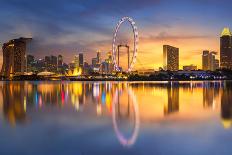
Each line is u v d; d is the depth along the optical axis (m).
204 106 36.25
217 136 18.06
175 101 44.28
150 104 40.12
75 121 24.61
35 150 15.33
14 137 18.22
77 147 15.88
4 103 42.75
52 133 19.45
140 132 19.52
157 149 15.41
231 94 60.06
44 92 74.69
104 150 15.34
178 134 18.75
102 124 23.05
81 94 65.06
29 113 30.34
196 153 14.64
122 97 54.62
